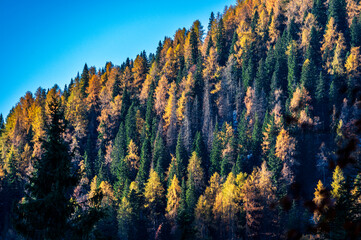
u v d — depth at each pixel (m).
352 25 115.69
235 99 115.12
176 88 130.00
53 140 13.86
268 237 50.97
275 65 115.00
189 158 88.31
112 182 95.25
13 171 98.69
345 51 112.19
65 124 14.41
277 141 72.56
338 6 128.88
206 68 137.25
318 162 68.50
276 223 49.75
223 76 123.44
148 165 92.25
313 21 132.12
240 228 56.41
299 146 71.25
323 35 122.94
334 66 102.88
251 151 84.50
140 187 83.06
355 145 5.78
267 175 66.44
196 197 69.50
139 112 122.31
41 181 13.42
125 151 106.75
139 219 66.06
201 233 51.00
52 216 12.86
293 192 5.80
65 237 12.89
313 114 86.12
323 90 89.44
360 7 127.44
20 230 12.47
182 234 22.23
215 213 57.88
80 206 13.81
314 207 5.90
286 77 113.75
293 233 6.24
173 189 69.69
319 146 69.69
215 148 83.88
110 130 129.00
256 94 101.38
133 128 116.50
